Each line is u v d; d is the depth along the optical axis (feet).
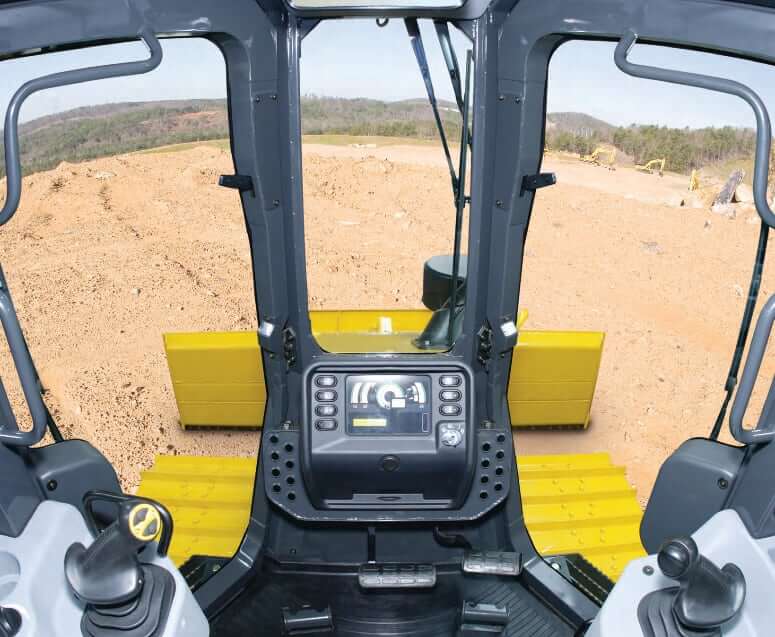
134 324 28.94
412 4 7.41
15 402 23.85
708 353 27.86
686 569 5.25
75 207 39.88
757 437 6.28
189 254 35.86
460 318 8.94
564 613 9.30
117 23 6.53
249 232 8.73
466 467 9.06
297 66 7.80
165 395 23.59
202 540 12.06
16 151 5.54
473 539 9.96
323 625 9.06
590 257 36.29
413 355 8.93
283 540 9.98
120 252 35.17
